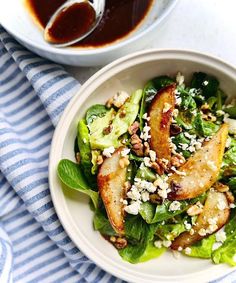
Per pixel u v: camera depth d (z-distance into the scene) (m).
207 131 0.55
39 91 0.57
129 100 0.55
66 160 0.54
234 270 0.57
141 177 0.54
